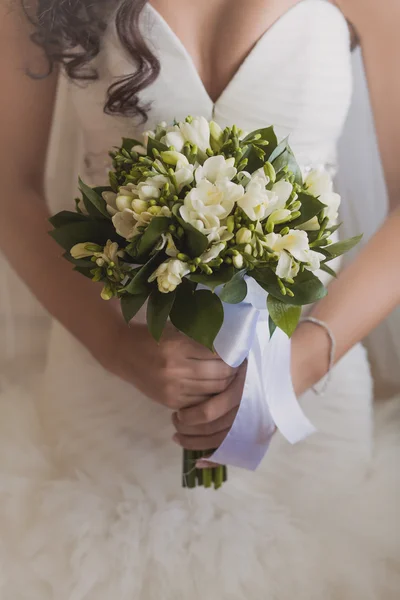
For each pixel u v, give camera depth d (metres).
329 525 0.83
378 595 0.78
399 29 0.87
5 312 1.08
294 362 0.84
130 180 0.72
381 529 0.82
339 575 0.79
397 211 0.91
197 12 0.83
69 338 0.93
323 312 0.86
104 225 0.74
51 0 0.83
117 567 0.79
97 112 0.87
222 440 0.82
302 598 0.78
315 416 0.91
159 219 0.68
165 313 0.69
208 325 0.69
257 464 0.82
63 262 0.89
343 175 1.01
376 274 0.87
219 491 0.85
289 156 0.74
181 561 0.79
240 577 0.78
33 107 0.91
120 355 0.85
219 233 0.69
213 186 0.68
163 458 0.88
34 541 0.81
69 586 0.78
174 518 0.82
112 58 0.84
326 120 0.87
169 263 0.68
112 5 0.82
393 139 0.92
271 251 0.69
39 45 0.86
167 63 0.83
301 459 0.88
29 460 0.88
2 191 0.91
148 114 0.84
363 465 0.88
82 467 0.87
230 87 0.84
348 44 0.88
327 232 0.74
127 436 0.89
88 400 0.91
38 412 0.94
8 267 1.06
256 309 0.76
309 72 0.84
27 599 0.78
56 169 1.01
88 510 0.83
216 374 0.80
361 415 0.91
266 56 0.83
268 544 0.81
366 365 0.95
